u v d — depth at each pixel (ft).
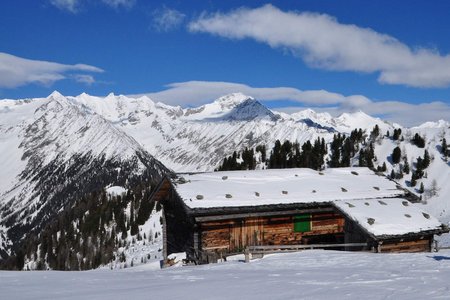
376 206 100.94
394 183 121.90
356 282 48.19
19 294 49.37
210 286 49.93
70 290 51.88
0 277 66.39
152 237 347.15
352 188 115.55
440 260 67.05
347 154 326.65
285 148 388.37
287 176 120.98
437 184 281.54
